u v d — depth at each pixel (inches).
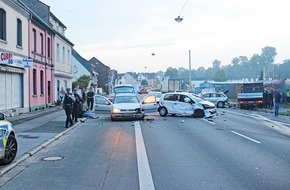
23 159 411.2
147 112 1018.7
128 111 887.7
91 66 3056.1
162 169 355.3
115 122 866.8
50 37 1387.8
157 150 465.1
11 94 936.3
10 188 296.4
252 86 1561.3
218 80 4781.0
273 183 300.7
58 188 293.6
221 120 909.8
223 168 357.7
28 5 1365.7
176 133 639.1
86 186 297.9
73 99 759.7
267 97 1557.6
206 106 990.4
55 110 1197.1
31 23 1103.6
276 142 533.3
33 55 1128.2
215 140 550.6
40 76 1235.2
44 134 619.8
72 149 484.4
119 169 358.0
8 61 821.2
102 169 359.6
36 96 1157.7
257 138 575.5
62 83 1622.8
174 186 293.7
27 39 1057.5
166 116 1026.1
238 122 862.5
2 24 871.7
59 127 726.5
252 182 304.0
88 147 498.9
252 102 1544.0
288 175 328.2
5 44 872.9
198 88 2933.1
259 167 362.0
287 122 895.1
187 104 999.6
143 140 555.8
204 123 823.7
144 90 2753.4
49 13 1379.2
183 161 393.4
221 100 1708.9
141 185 297.9
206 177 322.3
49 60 1358.3
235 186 292.0
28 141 541.3
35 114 991.6
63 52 1674.5
